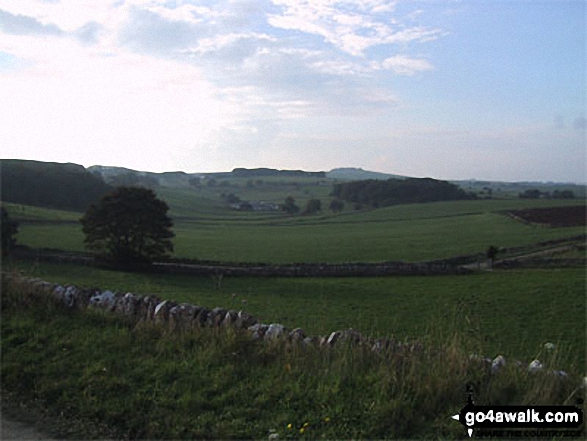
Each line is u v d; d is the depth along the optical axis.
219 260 60.53
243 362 7.62
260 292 40.06
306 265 51.00
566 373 7.16
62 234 70.25
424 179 166.88
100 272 46.41
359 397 6.48
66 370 7.40
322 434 5.77
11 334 8.62
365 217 127.50
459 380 6.61
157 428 5.94
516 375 6.88
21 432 5.89
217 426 5.96
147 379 7.09
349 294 39.59
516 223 95.06
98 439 5.80
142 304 10.16
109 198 52.28
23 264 44.78
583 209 102.62
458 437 5.71
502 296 37.88
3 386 7.04
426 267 49.38
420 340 8.40
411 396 6.39
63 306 10.18
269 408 6.36
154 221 52.41
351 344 7.92
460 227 98.06
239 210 155.38
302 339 8.54
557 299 36.16
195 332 8.56
